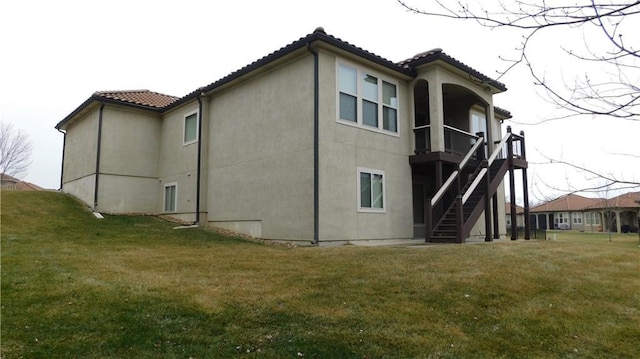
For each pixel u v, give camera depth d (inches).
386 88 495.5
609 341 174.1
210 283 234.8
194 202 578.2
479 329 180.7
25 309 176.7
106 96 628.7
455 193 600.4
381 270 268.4
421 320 186.4
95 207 603.2
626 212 1475.1
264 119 483.5
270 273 263.3
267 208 465.7
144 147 662.5
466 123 618.5
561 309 207.3
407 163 510.3
